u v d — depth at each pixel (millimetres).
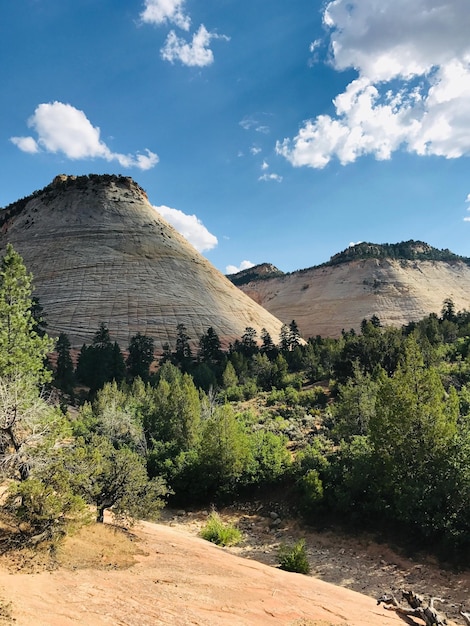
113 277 139875
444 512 19844
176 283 143875
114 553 12422
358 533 23203
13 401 14234
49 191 186875
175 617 8508
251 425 44094
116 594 9195
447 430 21250
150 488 16734
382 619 10914
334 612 10805
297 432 40031
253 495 29781
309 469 27734
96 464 14664
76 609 7984
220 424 30281
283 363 78188
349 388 35594
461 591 16625
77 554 11375
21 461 13047
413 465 22078
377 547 21500
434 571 18469
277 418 46094
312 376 77125
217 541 22938
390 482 22172
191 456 31812
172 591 10070
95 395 67250
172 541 16391
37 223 165625
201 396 60594
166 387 47062
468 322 109188
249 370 88312
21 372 19094
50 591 8625
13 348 20500
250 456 30688
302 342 130375
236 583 11844
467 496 18984
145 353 97250
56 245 152000
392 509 21938
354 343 60688
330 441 36125
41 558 10312
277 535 24312
